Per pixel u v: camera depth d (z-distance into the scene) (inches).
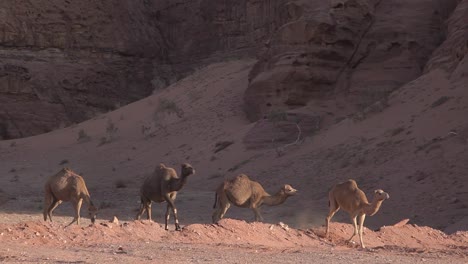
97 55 7726.4
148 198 1765.5
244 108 5251.0
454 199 2512.3
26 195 3779.5
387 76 4640.8
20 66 7253.9
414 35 4749.0
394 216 2475.4
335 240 1555.1
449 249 1464.1
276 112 4443.9
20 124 7076.8
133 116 6063.0
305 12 4805.6
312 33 4672.7
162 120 5629.9
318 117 4394.7
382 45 4744.1
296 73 4675.2
